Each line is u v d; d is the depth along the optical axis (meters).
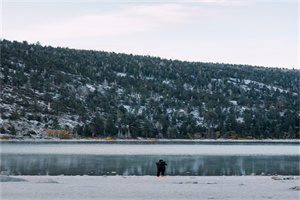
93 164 61.53
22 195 20.17
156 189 23.77
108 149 119.62
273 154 101.31
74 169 52.25
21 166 55.56
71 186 24.77
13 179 27.98
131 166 58.81
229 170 53.53
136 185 26.36
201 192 22.39
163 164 36.84
